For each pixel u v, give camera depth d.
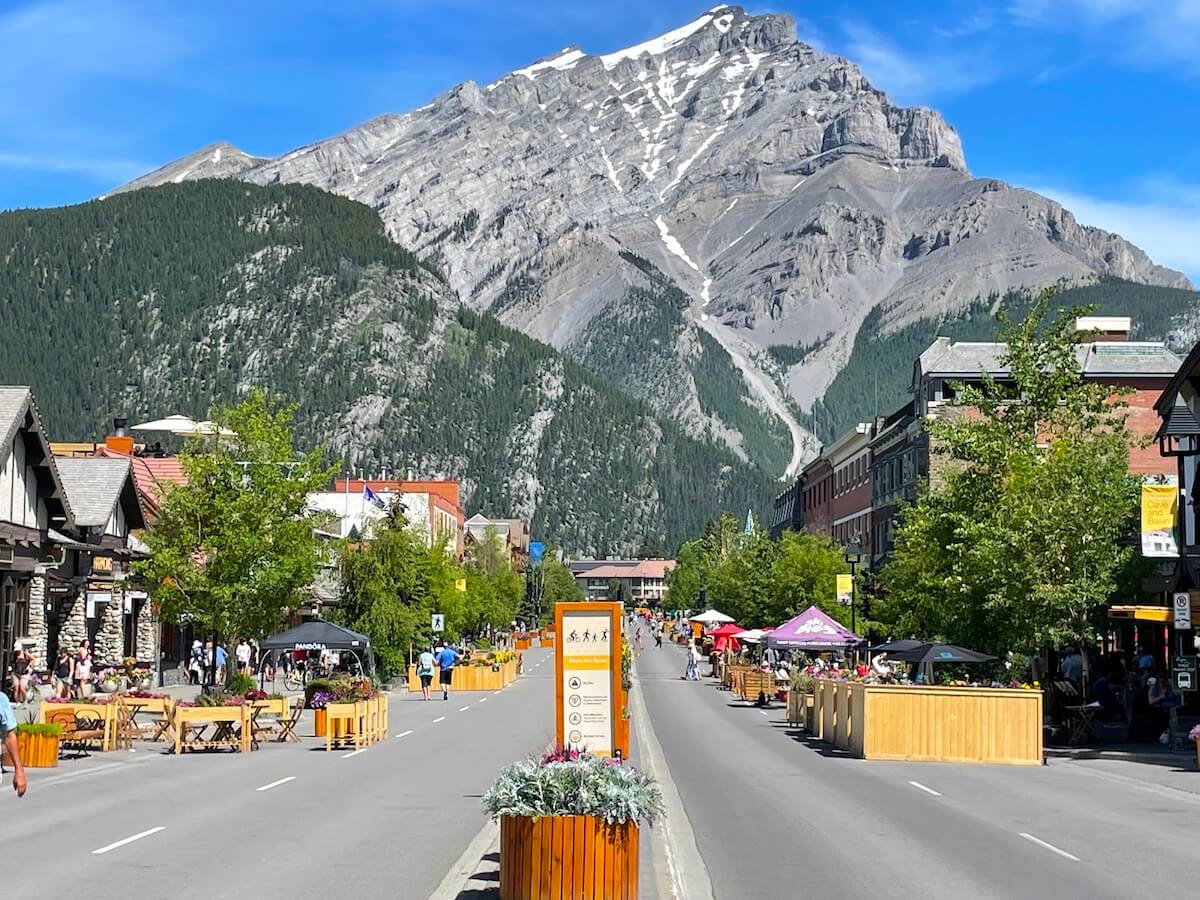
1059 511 37.03
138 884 13.11
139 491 54.00
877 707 29.42
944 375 69.75
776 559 81.62
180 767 26.20
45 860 14.59
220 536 42.34
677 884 13.52
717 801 21.06
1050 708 34.91
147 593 49.38
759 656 64.19
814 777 25.12
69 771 25.30
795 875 14.15
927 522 43.66
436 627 66.81
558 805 11.77
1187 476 40.56
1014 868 14.80
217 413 44.28
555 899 11.66
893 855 15.61
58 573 46.69
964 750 29.19
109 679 41.09
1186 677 32.25
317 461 44.47
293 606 44.66
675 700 54.34
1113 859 15.57
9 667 42.12
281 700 33.03
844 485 96.56
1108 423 40.97
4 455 40.03
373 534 67.62
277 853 15.17
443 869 14.13
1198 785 24.91
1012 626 37.66
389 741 32.88
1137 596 41.12
